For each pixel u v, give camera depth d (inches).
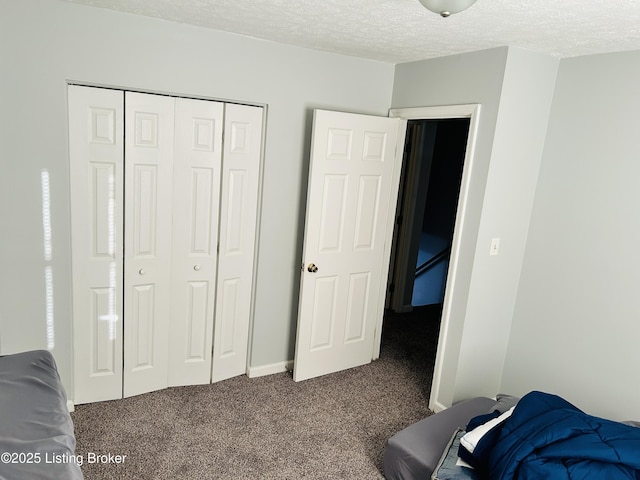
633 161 96.7
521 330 120.0
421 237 216.1
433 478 79.2
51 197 98.6
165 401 117.6
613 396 102.0
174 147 110.7
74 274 105.6
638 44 91.5
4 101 91.1
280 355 137.7
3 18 88.0
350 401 124.2
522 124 108.5
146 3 89.9
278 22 96.3
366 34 100.5
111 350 113.5
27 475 54.0
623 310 99.4
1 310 98.1
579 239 106.7
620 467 65.4
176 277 118.2
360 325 142.2
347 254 132.9
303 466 97.7
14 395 68.7
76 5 93.3
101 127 102.0
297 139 124.6
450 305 117.4
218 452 99.9
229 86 112.0
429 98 123.2
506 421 78.4
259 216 124.8
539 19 80.0
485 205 108.6
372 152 130.0
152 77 103.3
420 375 141.4
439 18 84.2
